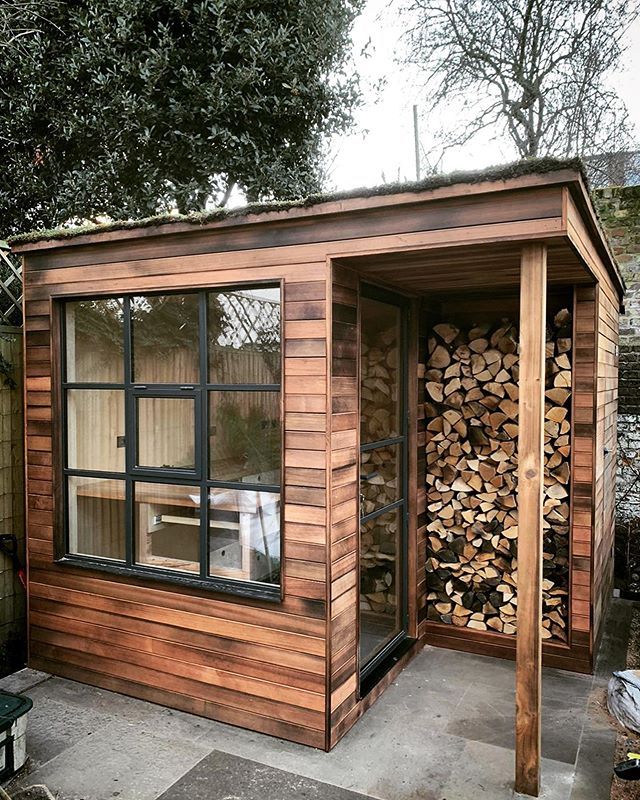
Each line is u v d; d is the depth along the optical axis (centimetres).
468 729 282
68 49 539
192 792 234
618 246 537
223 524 296
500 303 375
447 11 779
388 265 272
